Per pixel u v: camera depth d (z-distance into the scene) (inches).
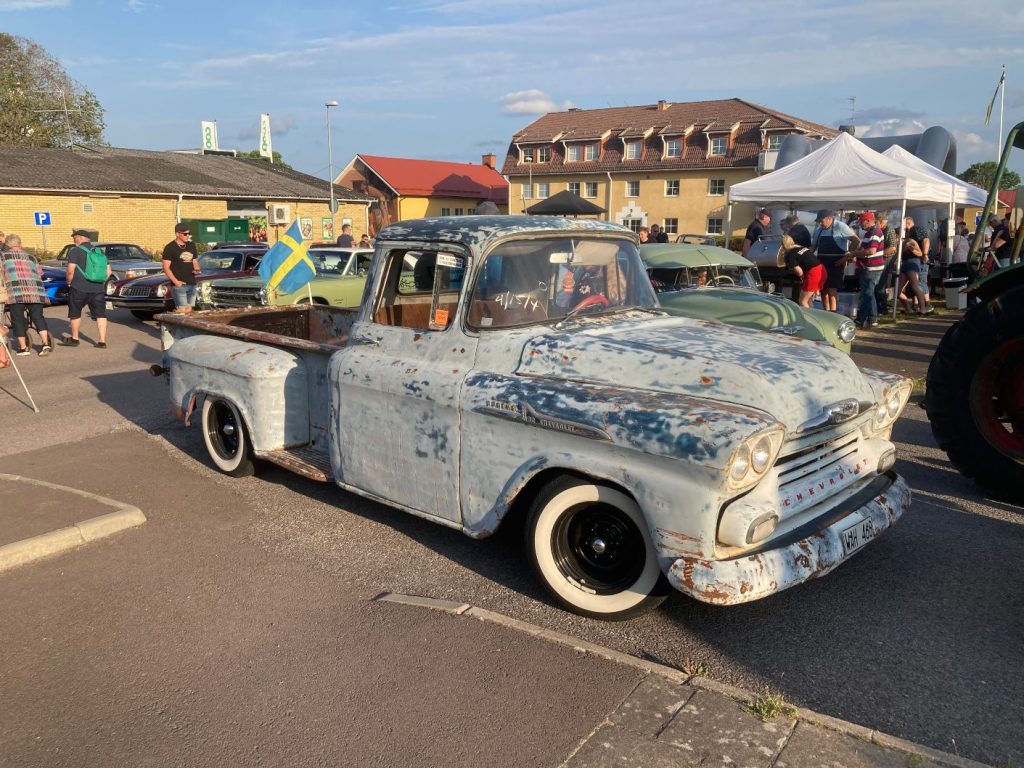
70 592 162.2
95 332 574.9
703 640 140.5
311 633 143.6
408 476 170.9
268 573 169.9
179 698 124.7
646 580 139.7
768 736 108.7
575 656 132.1
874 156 554.9
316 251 513.3
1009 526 191.5
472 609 148.9
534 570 152.9
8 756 111.9
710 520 125.0
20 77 2233.0
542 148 2078.0
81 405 336.2
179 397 241.3
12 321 475.8
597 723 114.0
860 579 163.0
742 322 300.2
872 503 150.4
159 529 195.6
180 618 150.6
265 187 1512.1
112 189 1255.5
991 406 205.6
